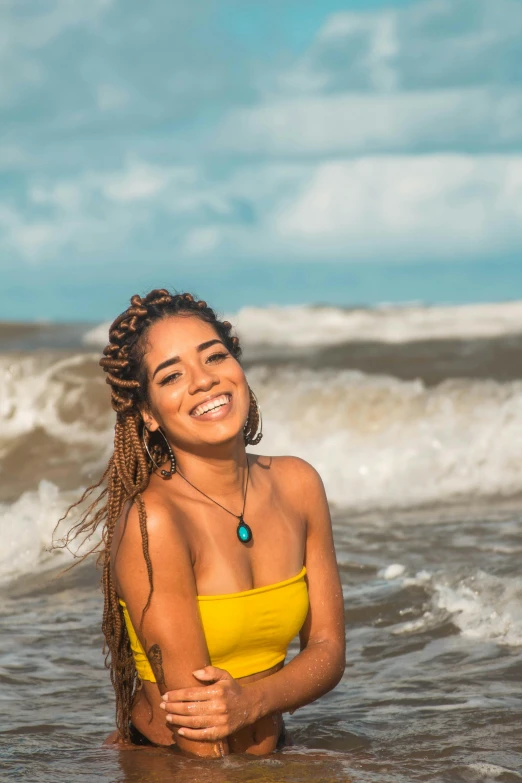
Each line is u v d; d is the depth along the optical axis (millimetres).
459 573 5082
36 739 3457
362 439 8727
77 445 10039
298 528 3322
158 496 3092
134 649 3174
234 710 2982
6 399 10656
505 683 3867
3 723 3660
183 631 3002
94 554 6105
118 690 3305
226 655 3119
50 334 19656
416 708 3678
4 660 4445
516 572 5234
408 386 9570
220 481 3182
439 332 19703
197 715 2957
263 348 17594
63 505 6648
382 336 19562
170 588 3002
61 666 4371
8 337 19375
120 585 3070
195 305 3264
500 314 21328
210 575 3086
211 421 3098
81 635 4797
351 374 10406
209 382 3088
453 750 3229
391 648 4391
